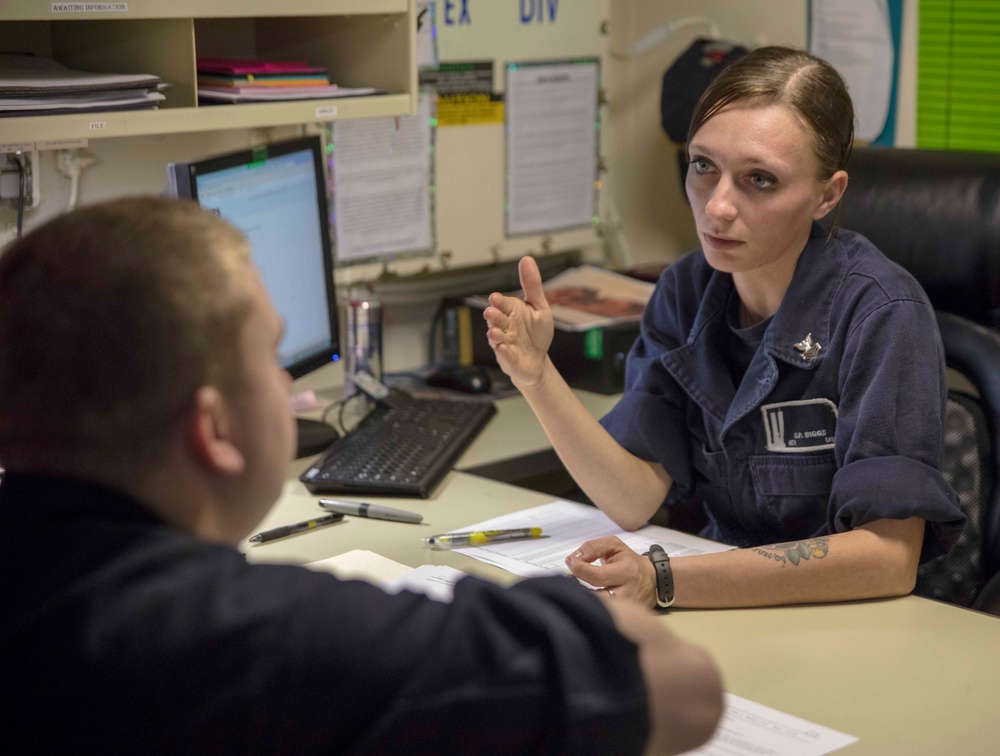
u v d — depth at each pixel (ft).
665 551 4.40
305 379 7.07
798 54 4.30
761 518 4.63
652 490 4.74
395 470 5.20
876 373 4.11
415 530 4.65
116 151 6.03
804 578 3.87
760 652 3.54
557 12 7.97
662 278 5.07
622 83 8.51
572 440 4.59
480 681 1.80
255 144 6.58
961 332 5.17
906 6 6.87
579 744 1.81
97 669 1.74
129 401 1.84
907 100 6.99
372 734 1.74
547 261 8.48
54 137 4.70
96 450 1.87
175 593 1.80
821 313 4.35
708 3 7.92
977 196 5.12
